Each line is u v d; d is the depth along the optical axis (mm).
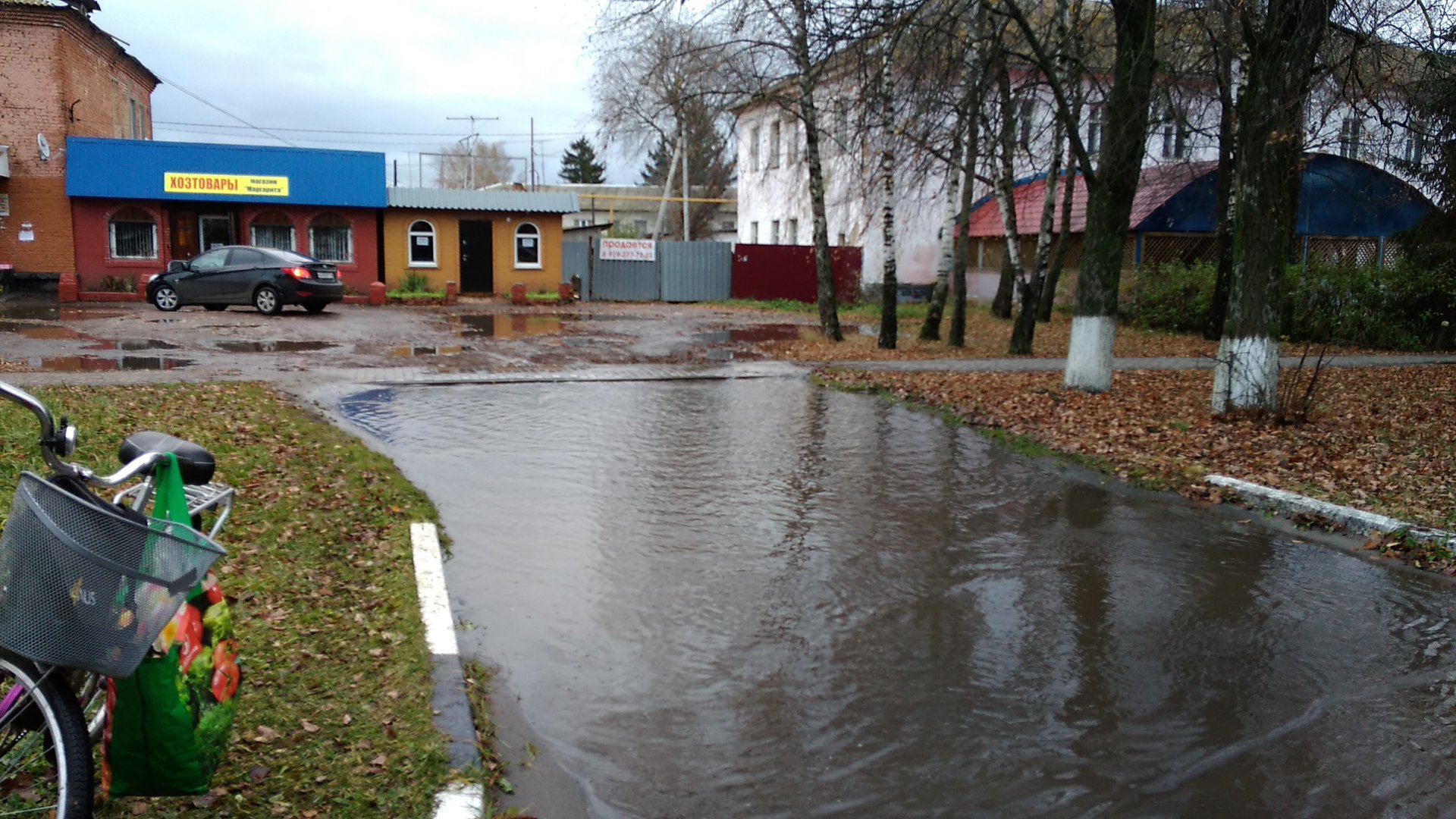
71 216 26578
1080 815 3666
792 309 30172
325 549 6047
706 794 3762
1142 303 23578
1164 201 23906
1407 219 25359
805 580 6098
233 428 8773
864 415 11711
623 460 9117
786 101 18281
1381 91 11938
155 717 2707
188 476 3070
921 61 13148
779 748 4113
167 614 2635
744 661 4941
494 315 25219
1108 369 13109
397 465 8523
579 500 7727
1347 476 8539
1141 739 4230
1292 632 5426
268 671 4285
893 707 4488
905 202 31359
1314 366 16703
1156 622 5535
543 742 4094
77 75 27359
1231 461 9164
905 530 7203
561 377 13695
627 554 6496
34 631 2523
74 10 25859
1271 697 4645
